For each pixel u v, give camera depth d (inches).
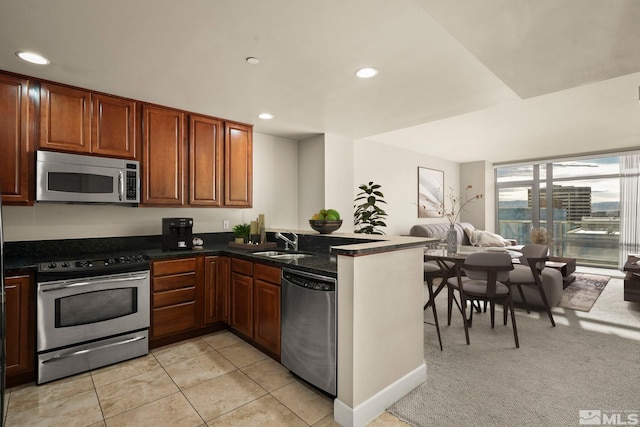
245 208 144.5
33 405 75.8
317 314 76.9
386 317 75.7
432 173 266.1
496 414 71.8
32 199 91.7
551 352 103.2
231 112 124.7
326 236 116.3
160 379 87.5
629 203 237.0
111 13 62.2
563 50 71.0
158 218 128.4
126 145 107.7
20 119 89.8
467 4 55.4
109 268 95.2
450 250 138.3
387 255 76.1
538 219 280.7
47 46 75.0
